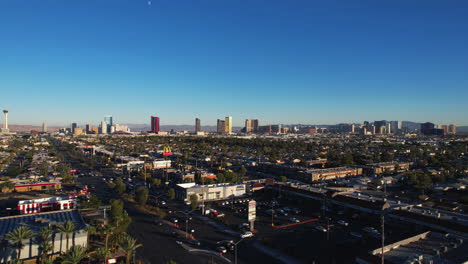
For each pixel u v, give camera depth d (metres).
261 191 167.12
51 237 77.75
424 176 178.25
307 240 92.69
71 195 141.12
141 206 130.62
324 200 131.25
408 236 94.94
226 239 93.06
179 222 109.69
